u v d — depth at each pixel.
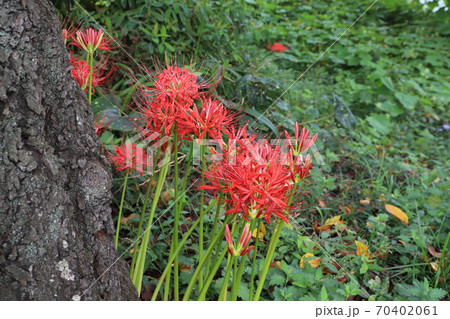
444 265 2.01
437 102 4.32
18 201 1.13
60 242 1.19
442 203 2.43
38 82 1.16
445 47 5.38
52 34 1.20
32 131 1.15
